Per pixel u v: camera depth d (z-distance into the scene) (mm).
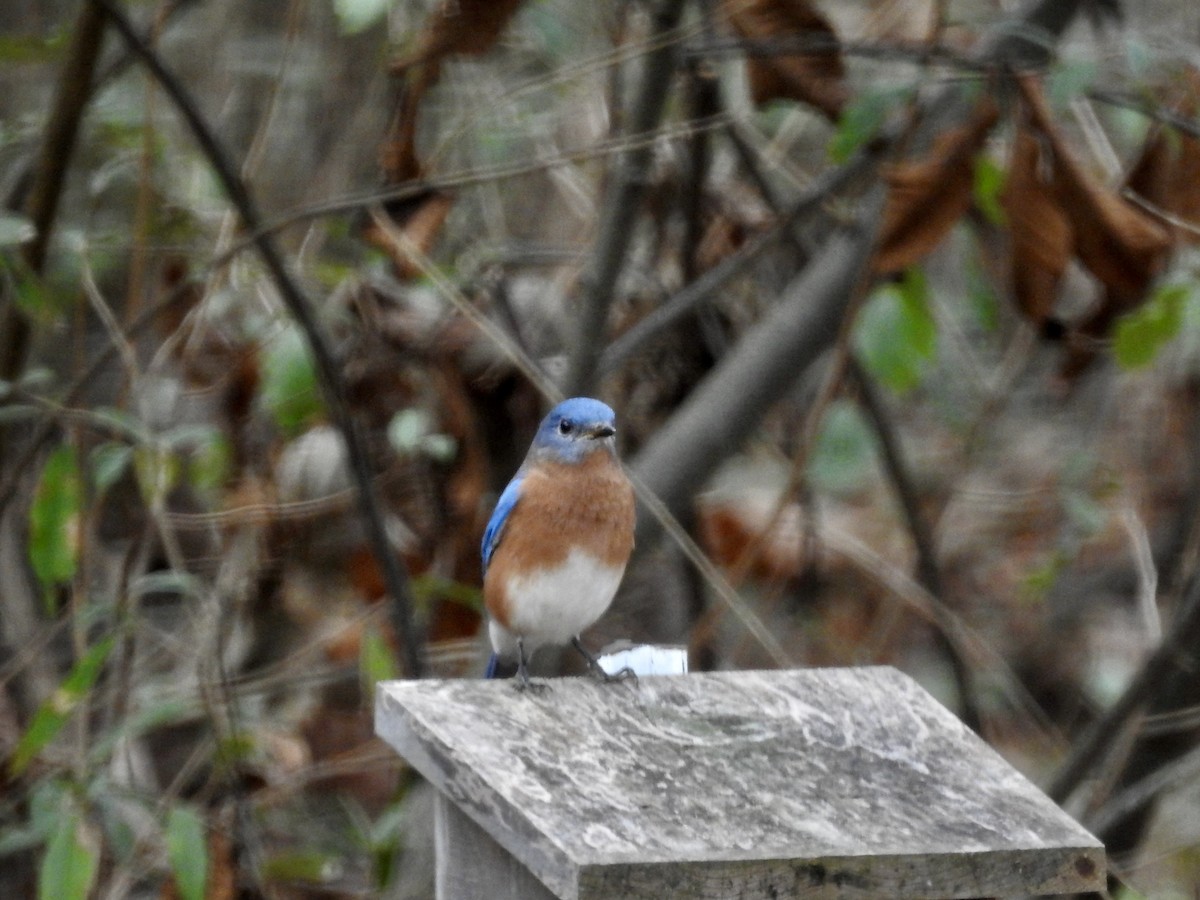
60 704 10492
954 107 11273
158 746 13250
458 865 8219
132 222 13844
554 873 7121
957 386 15281
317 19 13938
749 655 15078
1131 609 15797
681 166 12992
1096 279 10797
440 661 12727
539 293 13500
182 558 12836
